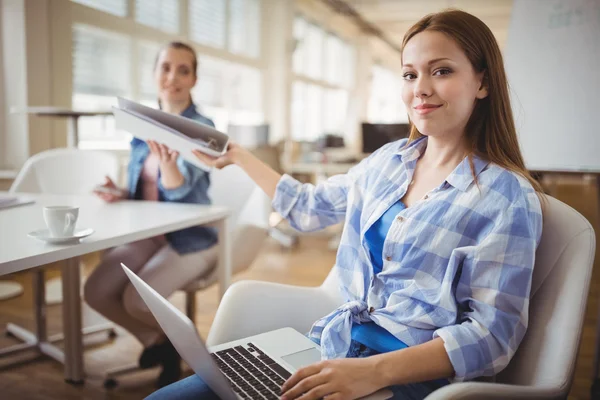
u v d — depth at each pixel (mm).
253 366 854
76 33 3998
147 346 1827
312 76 8531
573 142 1851
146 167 1876
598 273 3502
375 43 11320
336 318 955
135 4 4535
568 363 765
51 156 2199
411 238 903
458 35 873
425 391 836
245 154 1311
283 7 6926
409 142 1043
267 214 1992
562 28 1986
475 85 909
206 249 1763
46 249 1023
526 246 806
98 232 1220
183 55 1856
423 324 874
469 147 941
